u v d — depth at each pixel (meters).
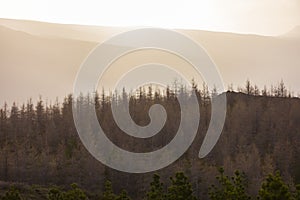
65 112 136.12
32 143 123.06
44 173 100.62
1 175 100.75
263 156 111.25
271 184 43.62
